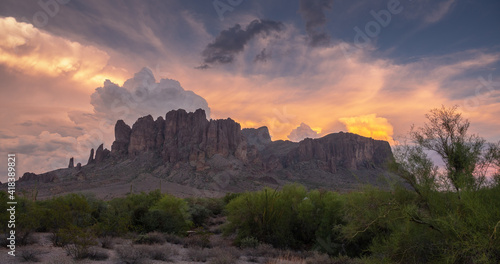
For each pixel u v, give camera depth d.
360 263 8.70
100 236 12.95
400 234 5.86
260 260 11.21
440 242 5.47
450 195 5.81
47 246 10.00
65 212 11.44
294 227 15.26
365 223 6.66
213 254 11.16
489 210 4.81
